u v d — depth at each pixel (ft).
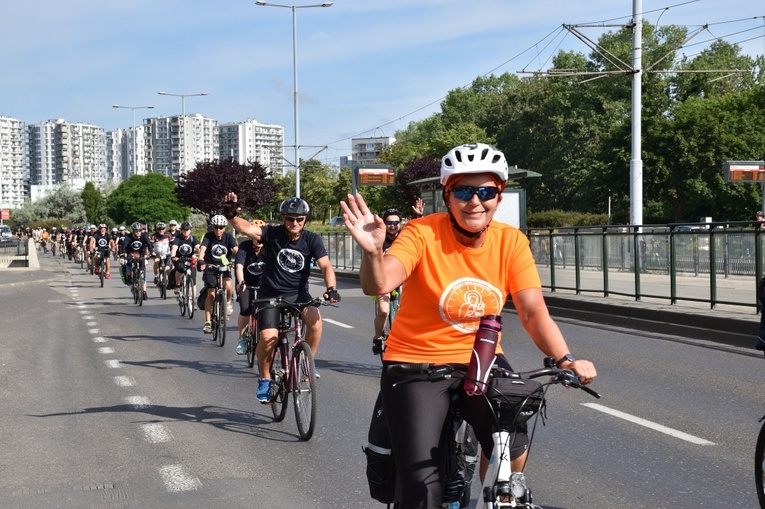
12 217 432.25
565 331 45.55
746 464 19.26
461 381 10.97
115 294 79.20
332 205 331.36
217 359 37.27
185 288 56.95
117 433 23.06
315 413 21.63
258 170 217.56
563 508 16.28
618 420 23.81
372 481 11.83
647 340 41.52
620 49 228.02
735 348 38.42
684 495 17.04
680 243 49.73
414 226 11.48
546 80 255.29
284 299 24.82
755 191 165.58
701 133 169.68
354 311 59.00
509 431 10.06
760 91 185.57
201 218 303.68
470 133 258.37
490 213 11.14
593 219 178.50
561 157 236.22
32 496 17.48
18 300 73.61
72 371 34.06
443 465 10.75
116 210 358.02
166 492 17.66
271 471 19.20
